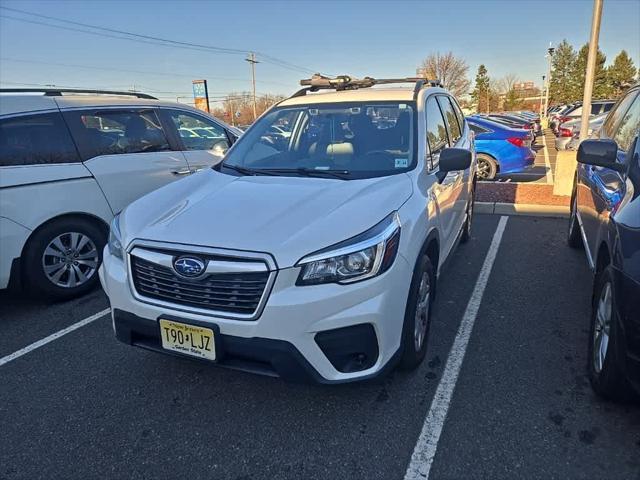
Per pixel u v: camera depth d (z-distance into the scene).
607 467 2.26
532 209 7.16
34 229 4.04
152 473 2.33
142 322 2.56
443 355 3.28
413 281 2.68
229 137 5.93
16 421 2.72
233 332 2.33
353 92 3.97
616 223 2.57
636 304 2.19
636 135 3.15
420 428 2.57
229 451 2.45
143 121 5.02
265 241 2.35
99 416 2.75
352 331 2.35
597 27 7.62
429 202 3.08
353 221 2.47
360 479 2.26
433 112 4.01
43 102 4.27
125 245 2.62
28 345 3.60
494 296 4.23
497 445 2.42
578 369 3.07
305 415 2.71
